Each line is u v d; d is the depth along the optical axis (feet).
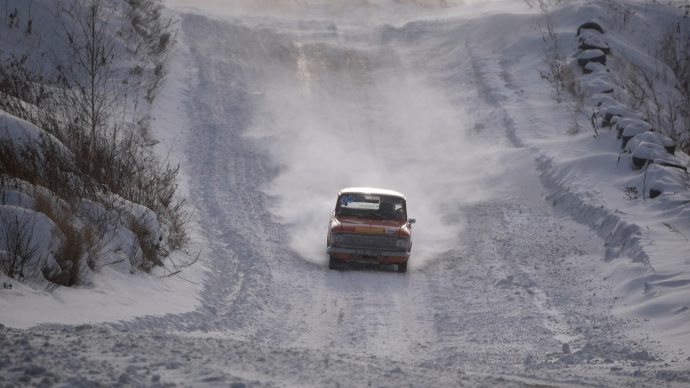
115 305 114.11
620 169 218.18
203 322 121.80
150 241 144.66
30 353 60.03
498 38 376.27
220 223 196.75
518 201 218.18
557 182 221.87
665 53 353.31
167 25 355.36
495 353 114.62
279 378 62.80
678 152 237.25
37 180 137.28
